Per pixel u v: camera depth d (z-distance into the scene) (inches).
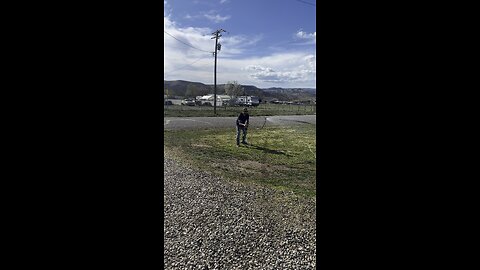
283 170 299.7
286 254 130.0
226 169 299.1
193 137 518.3
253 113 1160.8
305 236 148.6
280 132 592.4
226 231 153.6
